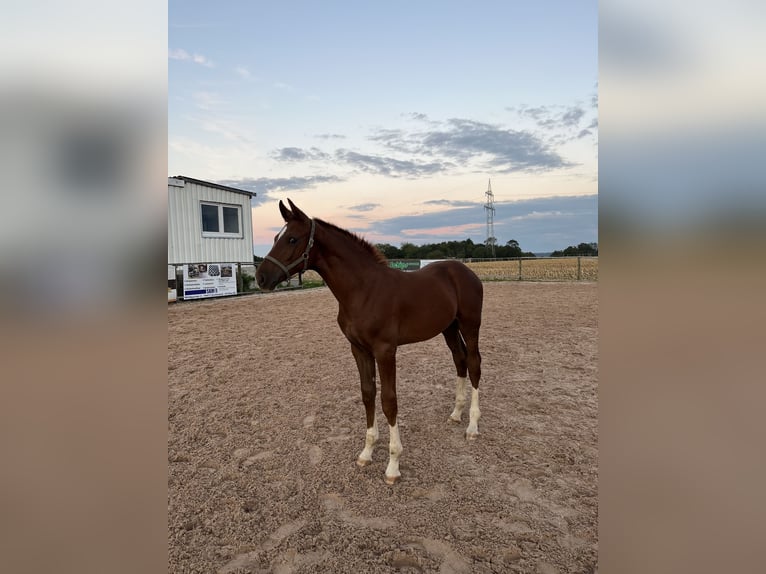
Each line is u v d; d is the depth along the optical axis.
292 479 2.86
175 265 11.27
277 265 2.75
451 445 3.29
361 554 2.15
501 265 23.41
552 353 6.05
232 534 2.32
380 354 2.85
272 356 6.08
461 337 3.77
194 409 4.11
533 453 3.12
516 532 2.26
